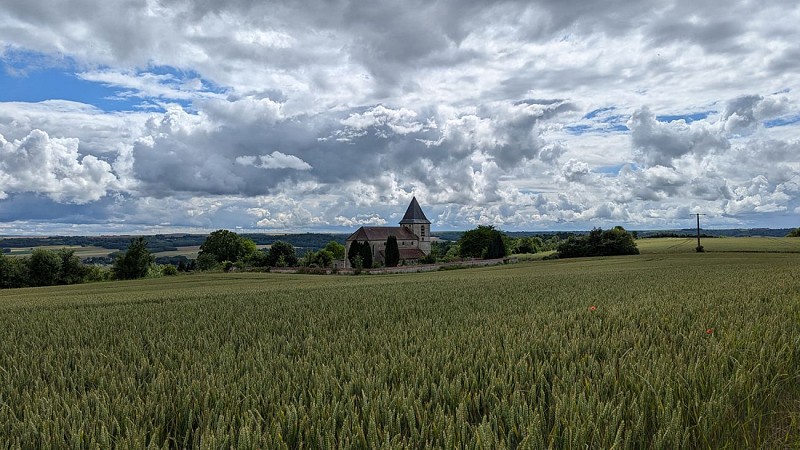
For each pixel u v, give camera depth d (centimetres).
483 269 7031
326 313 1485
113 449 434
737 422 450
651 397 488
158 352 855
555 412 446
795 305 1173
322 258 11262
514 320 1129
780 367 595
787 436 441
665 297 1552
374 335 950
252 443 395
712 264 4769
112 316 1612
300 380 606
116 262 9244
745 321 934
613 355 679
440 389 527
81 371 698
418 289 2509
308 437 421
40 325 1452
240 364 714
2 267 8388
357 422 440
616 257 7975
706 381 526
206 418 473
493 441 395
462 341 824
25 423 468
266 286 3981
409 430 444
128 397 556
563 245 9481
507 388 525
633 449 406
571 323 1015
